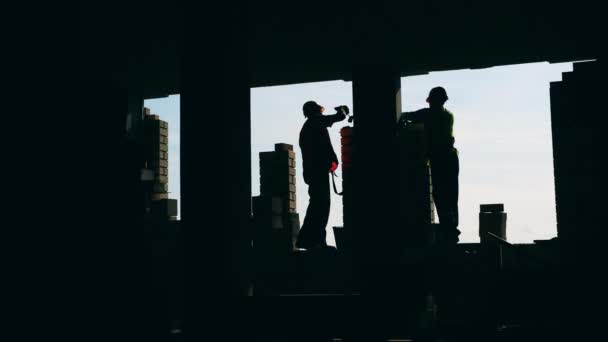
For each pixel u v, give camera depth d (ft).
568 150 42.55
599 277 31.89
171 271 43.60
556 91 43.14
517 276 32.96
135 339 26.96
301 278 42.93
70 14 27.48
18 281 25.58
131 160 27.78
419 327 28.37
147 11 36.29
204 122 29.58
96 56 45.50
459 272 33.68
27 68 26.45
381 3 36.06
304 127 41.24
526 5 36.86
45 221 26.13
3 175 25.93
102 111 27.37
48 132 26.53
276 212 48.49
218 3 29.68
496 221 47.14
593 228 41.37
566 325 30.55
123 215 27.40
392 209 45.09
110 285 26.78
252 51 44.83
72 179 26.63
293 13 37.42
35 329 25.49
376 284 28.71
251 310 28.81
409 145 43.45
